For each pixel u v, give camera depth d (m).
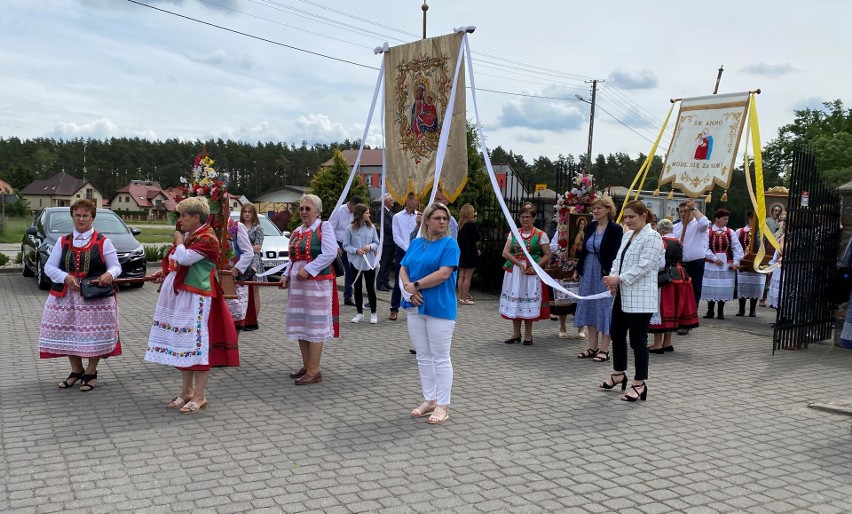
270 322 9.82
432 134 7.08
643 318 6.05
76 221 6.02
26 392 6.01
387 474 4.29
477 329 9.69
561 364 7.54
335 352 7.93
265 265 14.10
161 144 128.12
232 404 5.80
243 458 4.52
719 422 5.57
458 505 3.85
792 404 6.16
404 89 7.36
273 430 5.12
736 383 6.89
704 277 11.56
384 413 5.61
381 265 13.49
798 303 8.67
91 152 127.44
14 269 15.69
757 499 4.04
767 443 5.08
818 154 42.88
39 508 3.71
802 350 8.73
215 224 6.14
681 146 10.00
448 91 6.86
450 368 5.46
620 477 4.34
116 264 6.11
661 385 6.75
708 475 4.41
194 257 5.34
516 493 4.04
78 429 5.05
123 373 6.71
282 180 109.94
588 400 6.12
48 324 5.93
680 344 8.99
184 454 4.58
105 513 3.67
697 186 9.73
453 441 4.95
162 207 90.38
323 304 6.43
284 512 3.71
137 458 4.49
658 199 18.98
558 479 4.27
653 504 3.94
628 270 6.02
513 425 5.36
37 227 13.84
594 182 9.13
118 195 92.44
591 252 7.68
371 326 9.66
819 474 4.48
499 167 16.03
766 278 13.49
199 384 5.58
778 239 11.62
